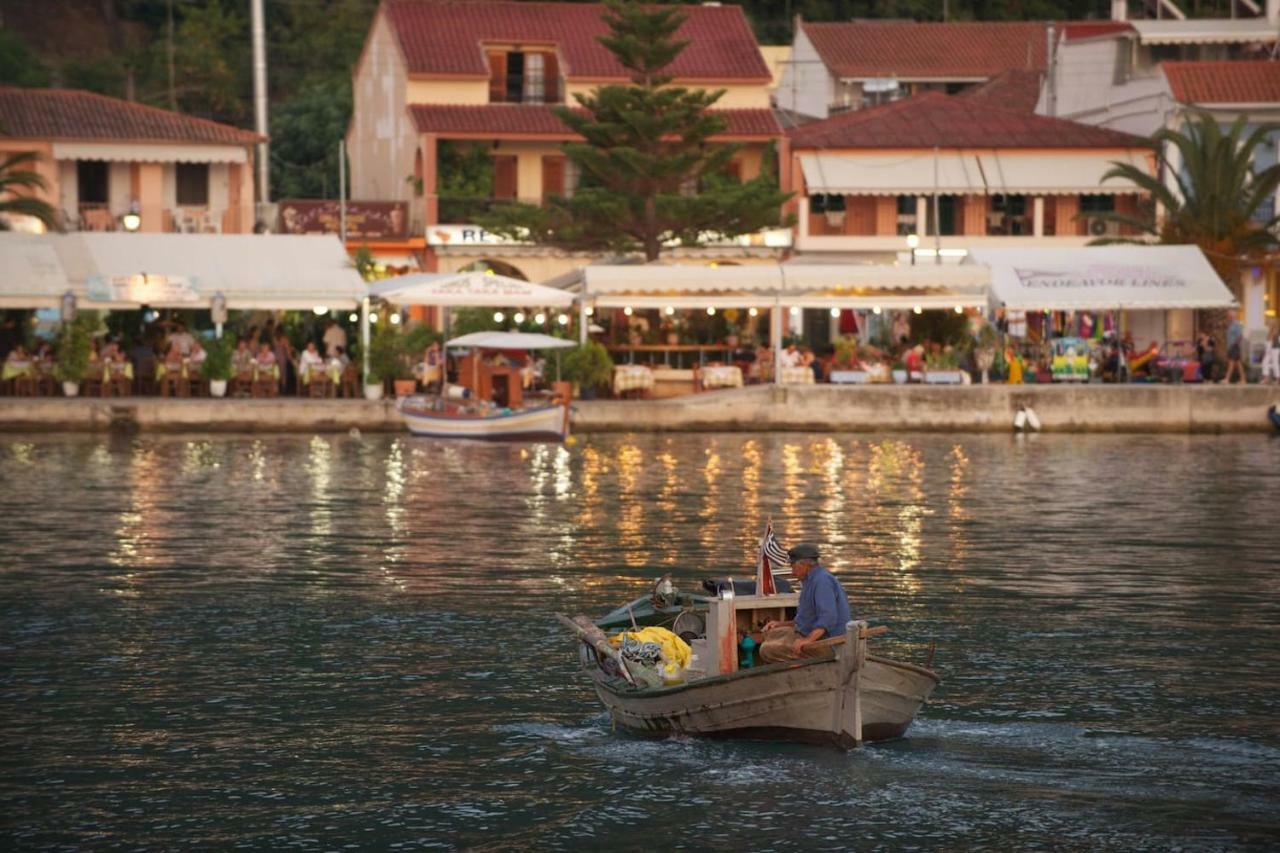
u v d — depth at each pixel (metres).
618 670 43.38
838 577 64.12
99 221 157.00
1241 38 175.50
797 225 165.50
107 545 70.94
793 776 39.75
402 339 125.56
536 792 39.06
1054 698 46.53
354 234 161.50
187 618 56.62
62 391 124.12
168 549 70.06
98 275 121.88
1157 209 164.25
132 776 40.38
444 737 43.19
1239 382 131.75
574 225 147.38
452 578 63.91
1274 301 158.25
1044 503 85.00
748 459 106.50
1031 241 166.12
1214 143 145.88
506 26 173.12
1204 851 35.72
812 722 40.69
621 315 141.38
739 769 40.16
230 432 120.38
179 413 119.69
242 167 161.88
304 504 83.81
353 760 41.44
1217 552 69.88
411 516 79.88
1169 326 149.75
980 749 41.84
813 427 125.69
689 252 163.12
